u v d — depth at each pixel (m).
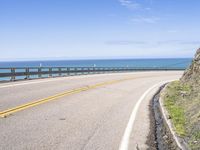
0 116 10.91
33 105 13.56
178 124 9.88
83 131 9.16
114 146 7.70
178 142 7.91
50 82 26.72
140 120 11.16
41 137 8.30
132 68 64.56
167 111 12.33
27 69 30.19
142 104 15.38
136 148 7.62
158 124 10.71
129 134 8.98
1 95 16.80
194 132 8.67
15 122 10.05
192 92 15.39
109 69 56.34
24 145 7.51
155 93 20.84
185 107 12.71
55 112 12.12
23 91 19.00
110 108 13.72
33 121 10.29
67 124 10.02
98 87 23.75
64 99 16.09
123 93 20.39
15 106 13.11
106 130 9.39
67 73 40.44
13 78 27.95
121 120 11.05
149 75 46.25
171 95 16.64
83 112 12.40
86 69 47.78
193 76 18.20
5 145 7.47
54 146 7.52
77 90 20.72
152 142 8.22
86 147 7.52
